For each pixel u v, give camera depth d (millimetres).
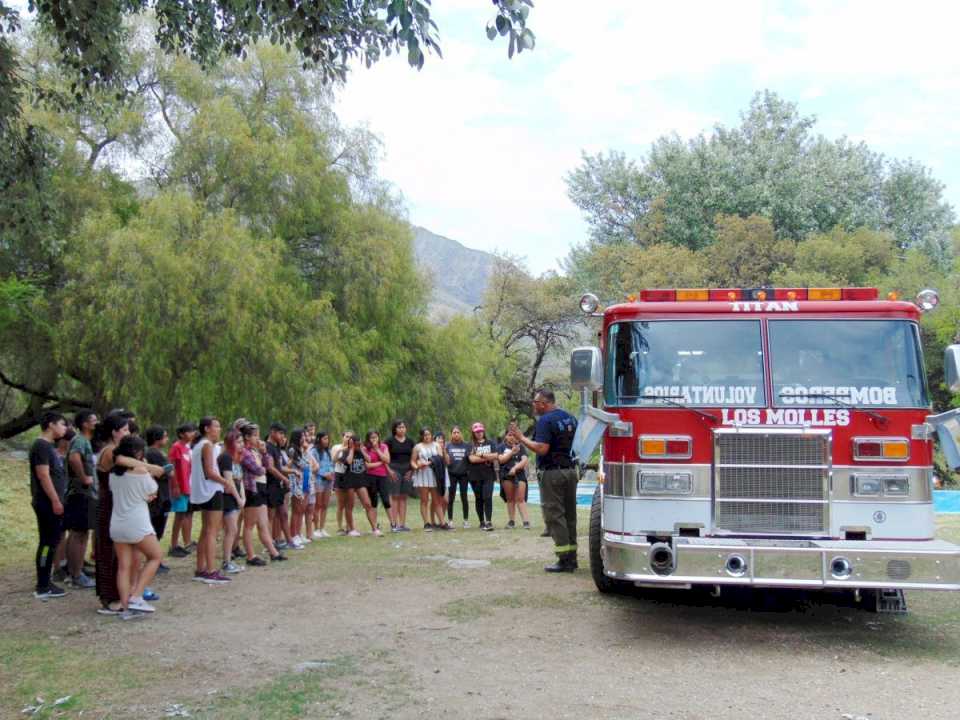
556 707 5730
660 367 7910
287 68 25719
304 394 23094
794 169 46469
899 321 7820
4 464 19812
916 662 6855
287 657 6992
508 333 43188
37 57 21734
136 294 20844
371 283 25891
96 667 6703
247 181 24125
